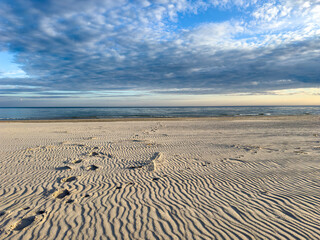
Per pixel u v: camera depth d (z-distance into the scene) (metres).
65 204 4.62
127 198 4.95
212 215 4.12
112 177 6.50
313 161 7.88
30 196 5.06
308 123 24.25
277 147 10.79
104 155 9.37
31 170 7.20
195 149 10.50
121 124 24.30
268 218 3.98
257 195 5.05
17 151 10.00
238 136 14.87
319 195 4.96
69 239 3.38
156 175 6.68
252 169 7.09
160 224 3.81
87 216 4.09
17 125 23.28
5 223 3.83
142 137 14.45
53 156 9.17
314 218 3.94
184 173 6.83
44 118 39.66
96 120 31.81
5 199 4.89
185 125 22.77
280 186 5.58
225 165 7.63
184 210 4.34
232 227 3.68
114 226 3.75
